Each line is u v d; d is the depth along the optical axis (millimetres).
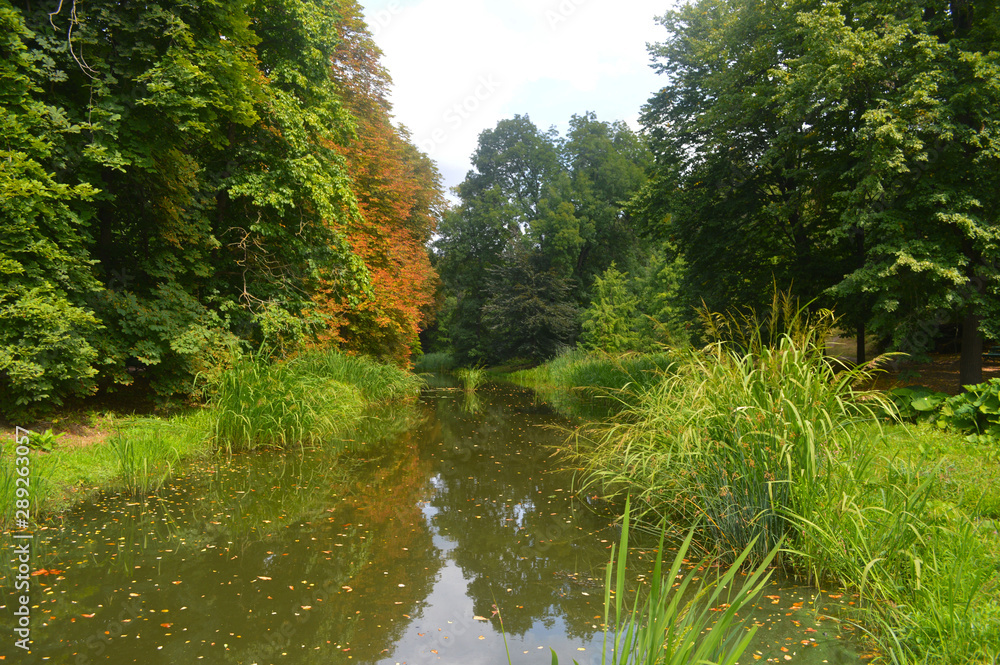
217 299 10414
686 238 15461
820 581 3736
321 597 3783
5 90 6562
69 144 7379
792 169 11539
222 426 8133
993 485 4359
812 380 4277
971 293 8477
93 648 3053
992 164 8477
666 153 16188
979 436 5941
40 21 7301
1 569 4113
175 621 3396
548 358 31906
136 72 8008
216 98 8586
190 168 9281
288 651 3064
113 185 8547
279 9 11273
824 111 10039
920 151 8492
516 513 5781
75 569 4148
